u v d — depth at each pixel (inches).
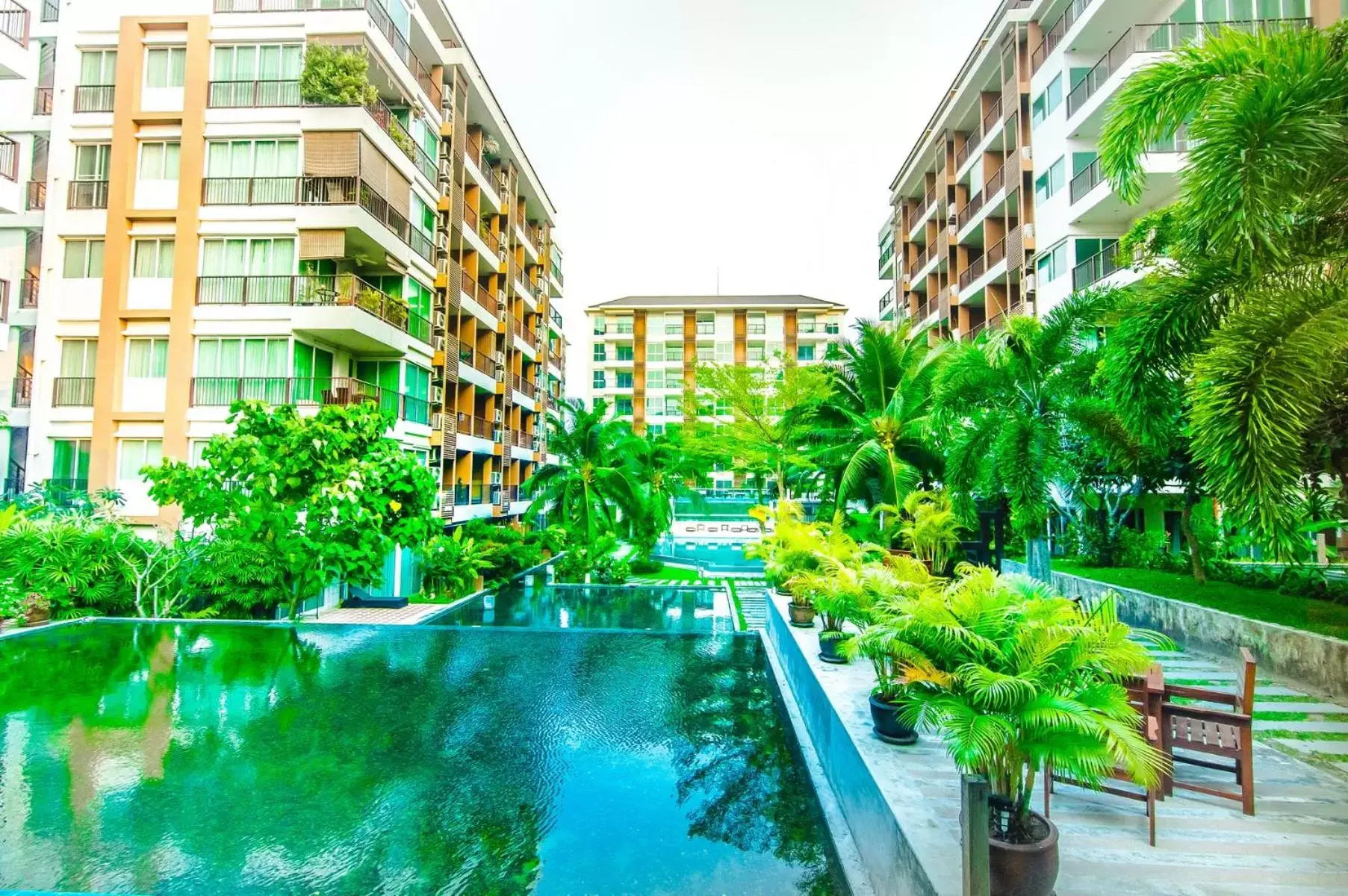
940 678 145.9
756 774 261.6
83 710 311.4
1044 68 821.9
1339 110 197.5
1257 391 188.1
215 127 652.7
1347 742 220.4
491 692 355.3
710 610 674.8
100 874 184.5
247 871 187.8
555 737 293.9
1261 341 193.6
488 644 456.4
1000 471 454.6
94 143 669.3
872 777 185.9
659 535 1126.4
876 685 271.0
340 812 222.8
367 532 480.4
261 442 470.6
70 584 473.1
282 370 632.4
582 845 207.2
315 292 639.8
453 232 900.0
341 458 486.3
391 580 692.7
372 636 466.3
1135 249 442.0
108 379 633.6
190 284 636.7
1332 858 150.7
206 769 252.1
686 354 2018.9
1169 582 448.5
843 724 226.8
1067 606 151.6
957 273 1091.3
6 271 706.8
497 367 1133.1
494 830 215.3
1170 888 138.9
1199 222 221.3
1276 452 185.3
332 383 684.7
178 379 627.8
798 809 233.1
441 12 868.6
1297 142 194.2
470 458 998.4
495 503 1109.1
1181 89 228.2
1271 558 191.5
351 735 290.2
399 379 746.2
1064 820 169.0
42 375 644.7
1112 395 270.5
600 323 2080.5
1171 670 320.2
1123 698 140.3
